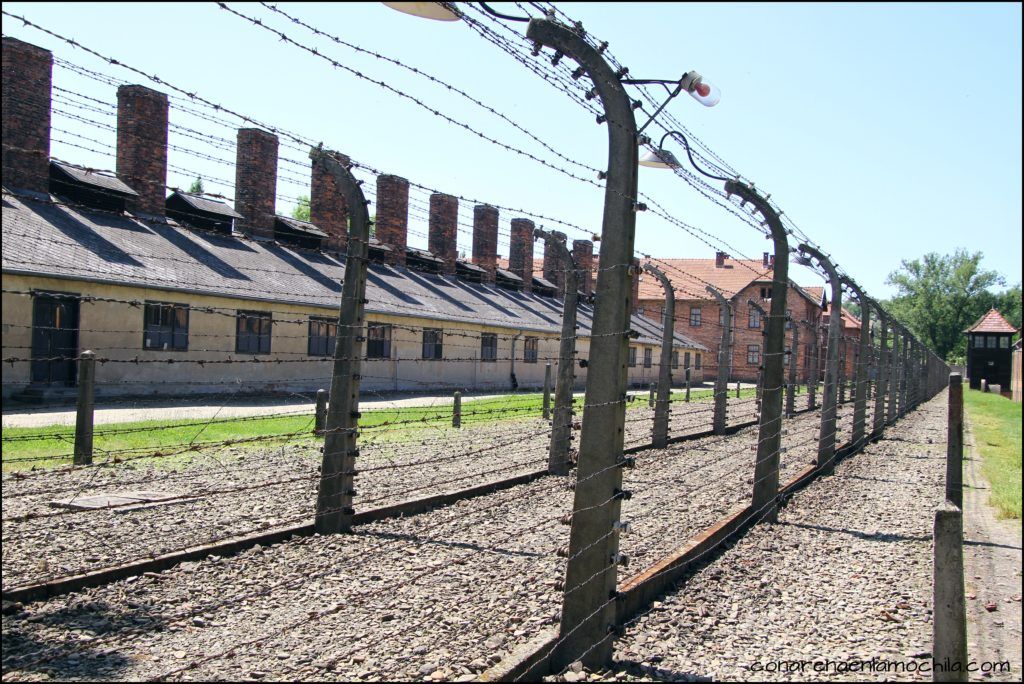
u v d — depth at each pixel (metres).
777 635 5.67
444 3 4.46
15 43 22.03
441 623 5.32
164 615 5.29
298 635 5.02
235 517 8.02
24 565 6.15
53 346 19.12
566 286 11.68
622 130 4.91
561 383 11.70
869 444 18.75
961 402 8.63
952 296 100.75
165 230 25.42
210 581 6.04
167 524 7.63
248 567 6.44
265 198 29.58
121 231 23.38
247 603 5.60
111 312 20.30
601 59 4.88
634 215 4.99
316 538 7.43
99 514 7.88
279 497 9.09
